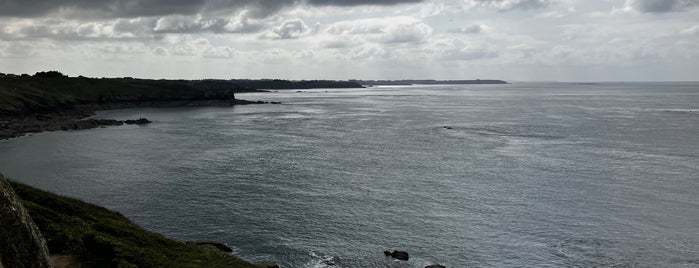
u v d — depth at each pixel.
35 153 82.25
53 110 151.62
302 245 42.25
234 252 40.44
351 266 38.44
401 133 110.44
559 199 54.72
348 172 68.81
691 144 91.50
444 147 89.88
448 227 46.47
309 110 183.25
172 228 45.53
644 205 52.12
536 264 38.66
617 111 170.75
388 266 38.50
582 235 44.12
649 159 76.69
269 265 35.72
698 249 40.97
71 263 23.64
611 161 75.12
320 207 52.25
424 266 38.56
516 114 161.12
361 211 51.03
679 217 48.34
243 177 65.19
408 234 44.84
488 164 73.56
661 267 37.84
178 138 101.81
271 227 46.22
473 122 134.38
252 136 105.62
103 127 121.56
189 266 27.17
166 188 59.06
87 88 193.75
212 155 81.44
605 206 52.00
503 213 50.19
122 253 25.33
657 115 153.00
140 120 132.25
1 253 16.75
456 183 62.19
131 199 54.28
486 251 41.16
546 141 96.06
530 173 67.19
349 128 121.12
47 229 25.59
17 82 173.88
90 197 54.75
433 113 167.38
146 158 78.25
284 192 57.88
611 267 37.84
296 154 82.94
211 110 183.88
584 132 109.56
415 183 62.28
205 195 56.28
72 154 81.56
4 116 129.12
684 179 63.00
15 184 31.70
